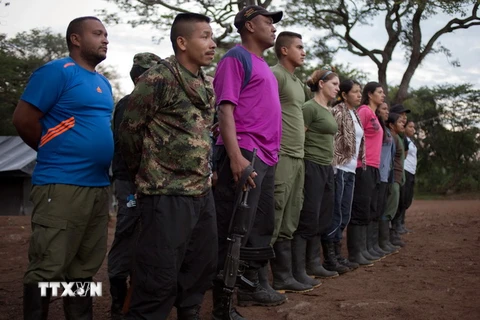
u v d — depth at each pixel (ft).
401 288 18.13
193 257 11.81
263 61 14.89
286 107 16.74
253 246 14.34
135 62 14.98
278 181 16.37
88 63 12.69
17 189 44.96
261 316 14.84
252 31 14.67
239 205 12.84
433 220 43.34
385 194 25.05
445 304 15.72
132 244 14.42
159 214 11.06
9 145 48.83
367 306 15.34
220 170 14.19
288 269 17.71
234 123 13.64
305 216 18.35
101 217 12.74
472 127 117.19
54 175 11.87
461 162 118.52
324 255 21.15
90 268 12.80
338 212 20.59
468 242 29.09
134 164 11.60
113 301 14.75
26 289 11.66
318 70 19.21
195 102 11.46
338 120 20.63
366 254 23.65
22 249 25.26
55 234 11.73
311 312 14.93
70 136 12.01
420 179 121.19
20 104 11.96
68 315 12.77
